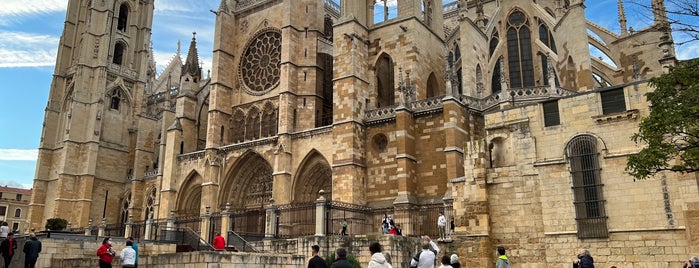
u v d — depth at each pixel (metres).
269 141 55.66
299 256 29.03
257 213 47.69
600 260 27.47
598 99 29.25
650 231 26.61
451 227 35.59
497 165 31.78
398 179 45.56
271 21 62.03
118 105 78.25
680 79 21.62
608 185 28.06
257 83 61.84
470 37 49.78
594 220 28.00
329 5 69.31
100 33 78.00
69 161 72.00
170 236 46.50
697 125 21.22
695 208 25.58
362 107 51.19
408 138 46.69
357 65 51.66
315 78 57.09
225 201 58.25
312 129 53.03
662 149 21.30
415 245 33.81
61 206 70.06
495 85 54.72
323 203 37.50
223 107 61.59
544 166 29.94
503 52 56.41
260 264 26.58
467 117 46.44
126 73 79.62
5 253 27.00
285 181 52.66
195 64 67.38
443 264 18.14
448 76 46.12
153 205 69.06
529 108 31.09
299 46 58.31
